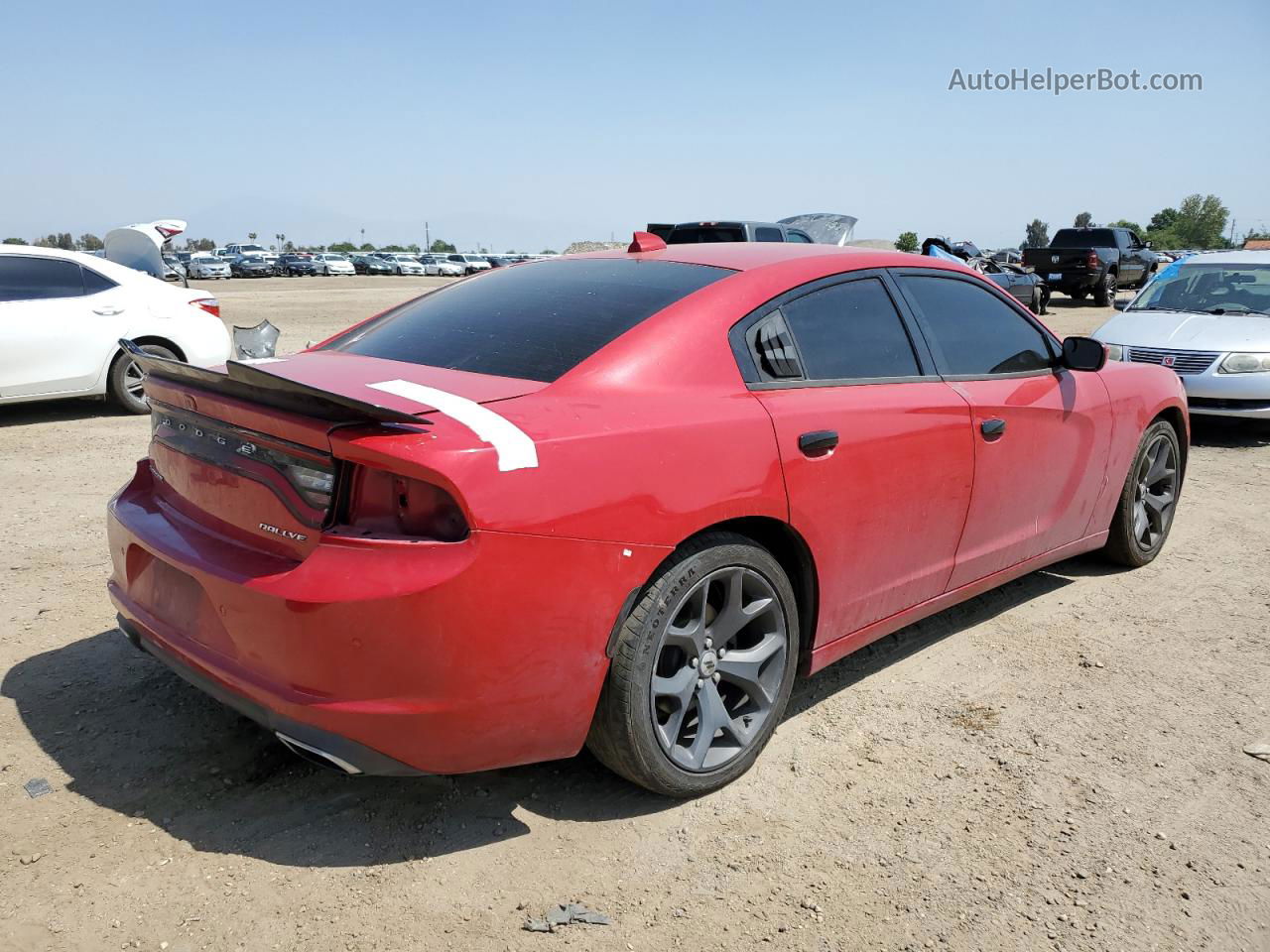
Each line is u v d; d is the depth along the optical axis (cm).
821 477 300
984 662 390
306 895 243
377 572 229
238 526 261
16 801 277
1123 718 346
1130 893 254
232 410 253
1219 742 331
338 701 233
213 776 293
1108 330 929
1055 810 289
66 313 820
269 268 6319
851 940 234
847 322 333
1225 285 970
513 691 242
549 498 239
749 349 299
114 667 361
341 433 231
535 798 288
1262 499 655
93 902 237
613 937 232
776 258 333
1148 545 506
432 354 298
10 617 404
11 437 769
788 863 262
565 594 244
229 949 224
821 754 318
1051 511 418
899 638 414
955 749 323
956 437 350
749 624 304
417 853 261
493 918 237
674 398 276
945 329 369
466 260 7131
